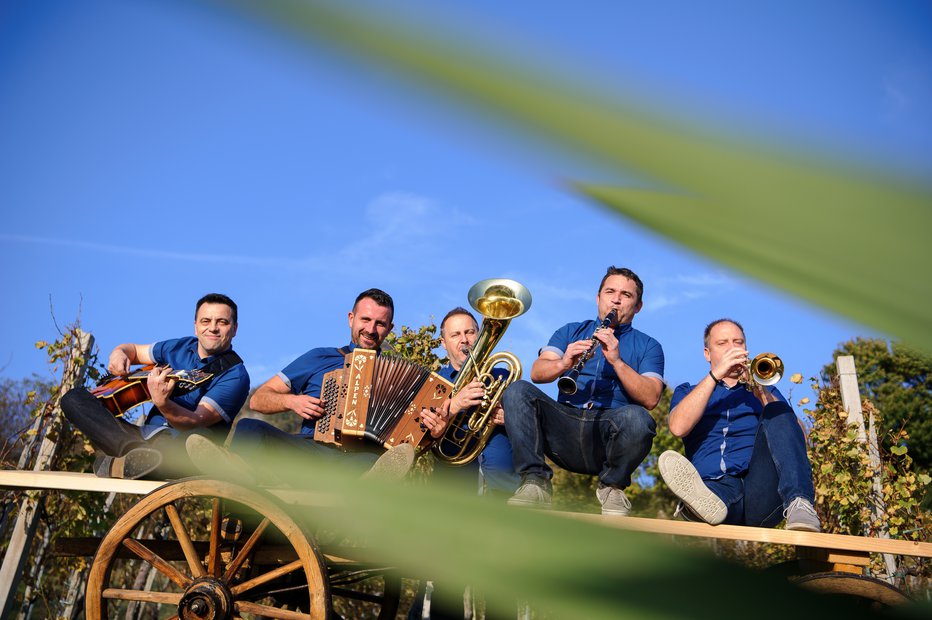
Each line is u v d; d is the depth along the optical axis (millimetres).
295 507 4062
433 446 4559
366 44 113
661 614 193
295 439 4410
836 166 124
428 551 226
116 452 4234
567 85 117
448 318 5832
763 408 4461
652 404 4688
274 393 4820
